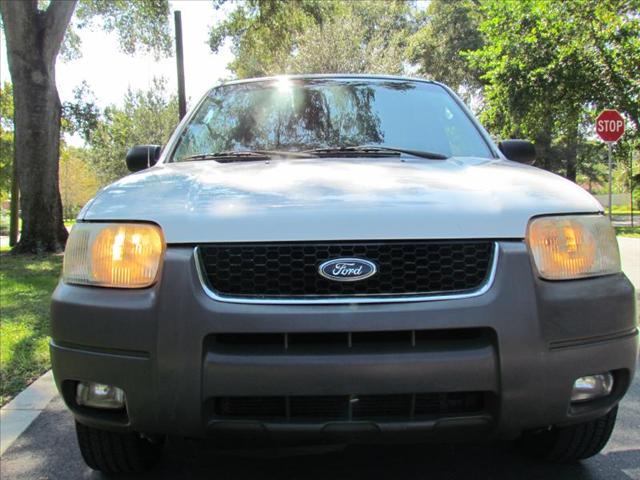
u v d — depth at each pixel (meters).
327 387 2.04
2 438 3.41
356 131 3.46
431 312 2.07
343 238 2.13
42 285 8.02
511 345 2.09
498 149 3.45
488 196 2.34
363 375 2.04
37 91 12.70
